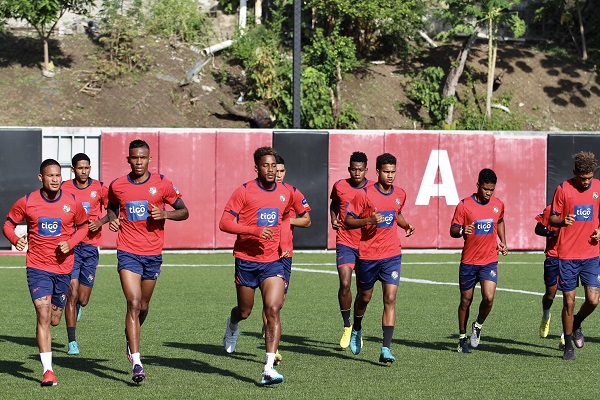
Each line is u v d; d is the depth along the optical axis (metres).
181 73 91.25
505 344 33.16
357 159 32.94
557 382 26.25
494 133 71.00
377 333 35.56
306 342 33.28
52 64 88.00
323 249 69.62
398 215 29.19
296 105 71.81
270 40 94.19
